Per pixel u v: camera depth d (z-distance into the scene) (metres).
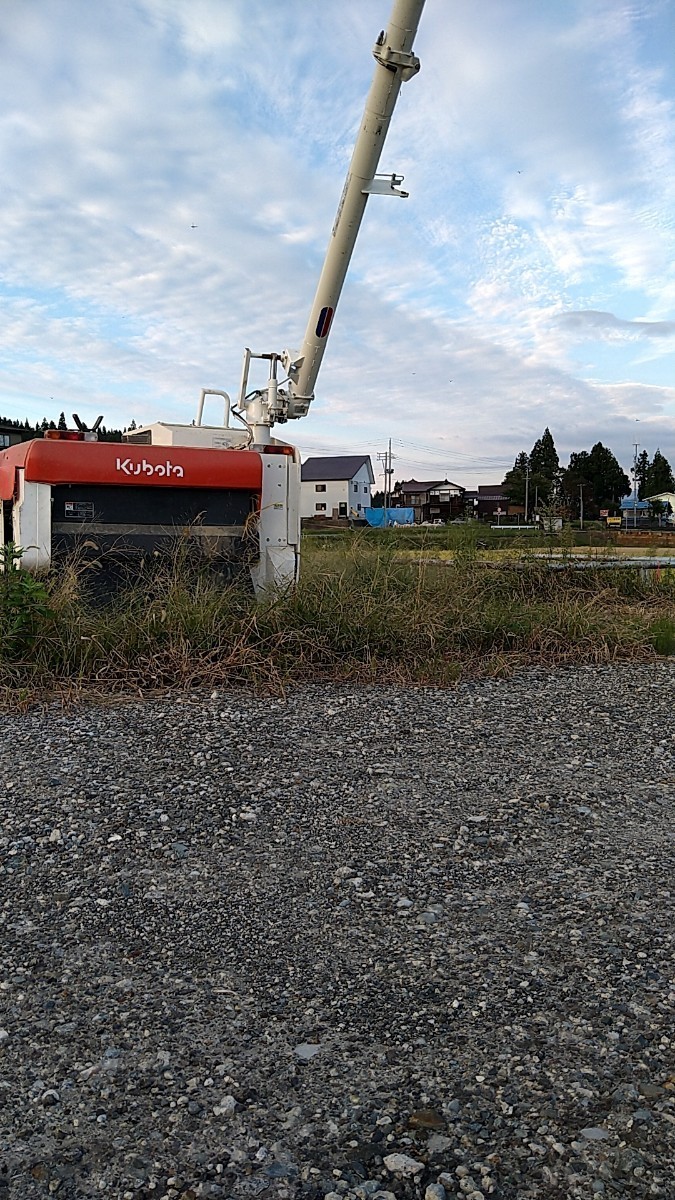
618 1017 2.62
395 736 5.31
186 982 2.80
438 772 4.73
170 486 7.66
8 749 4.83
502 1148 2.11
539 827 4.05
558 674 7.11
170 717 5.48
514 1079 2.35
